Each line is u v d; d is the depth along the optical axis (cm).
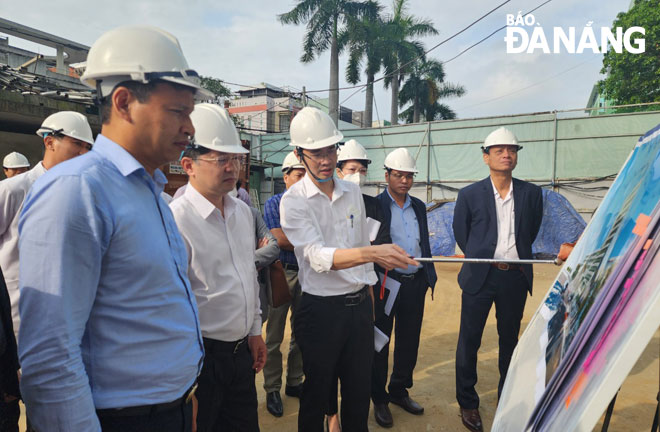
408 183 306
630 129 1438
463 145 1661
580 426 64
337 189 231
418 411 310
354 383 223
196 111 183
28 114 852
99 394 108
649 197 100
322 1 2027
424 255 307
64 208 97
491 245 293
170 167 738
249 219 202
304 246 211
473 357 298
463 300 301
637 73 1967
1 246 222
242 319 186
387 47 2164
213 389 180
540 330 152
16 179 230
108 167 110
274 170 2125
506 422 126
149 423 114
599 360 73
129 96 112
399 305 308
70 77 1683
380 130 1803
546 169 1534
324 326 216
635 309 68
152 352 114
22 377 96
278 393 318
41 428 97
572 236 1287
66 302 95
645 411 303
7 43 2162
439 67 2595
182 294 124
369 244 247
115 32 114
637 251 84
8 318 126
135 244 109
